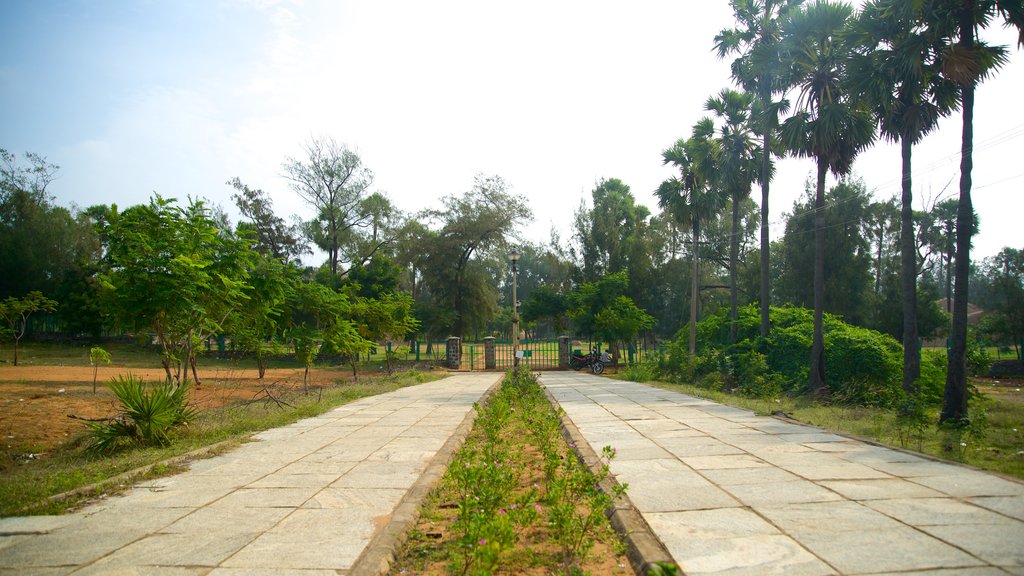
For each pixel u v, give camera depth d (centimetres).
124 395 768
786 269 3209
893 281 2905
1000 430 837
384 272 3225
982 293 3972
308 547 389
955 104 1188
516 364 1895
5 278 3294
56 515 470
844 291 2809
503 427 916
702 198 2339
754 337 1831
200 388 1530
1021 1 947
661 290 3781
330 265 3516
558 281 3969
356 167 3481
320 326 1803
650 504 464
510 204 3666
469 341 3825
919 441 732
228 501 508
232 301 1255
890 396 1157
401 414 1103
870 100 1232
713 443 726
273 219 3494
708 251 3809
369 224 3678
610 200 3712
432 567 372
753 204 3691
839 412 1072
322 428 931
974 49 962
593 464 619
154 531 427
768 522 412
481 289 3716
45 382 1499
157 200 1060
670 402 1227
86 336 3331
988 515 413
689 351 2208
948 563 329
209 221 1163
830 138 1436
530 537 416
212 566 357
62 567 359
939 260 4581
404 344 3397
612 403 1222
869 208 2867
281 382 1800
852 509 436
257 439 830
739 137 2181
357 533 418
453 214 3653
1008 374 2072
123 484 566
